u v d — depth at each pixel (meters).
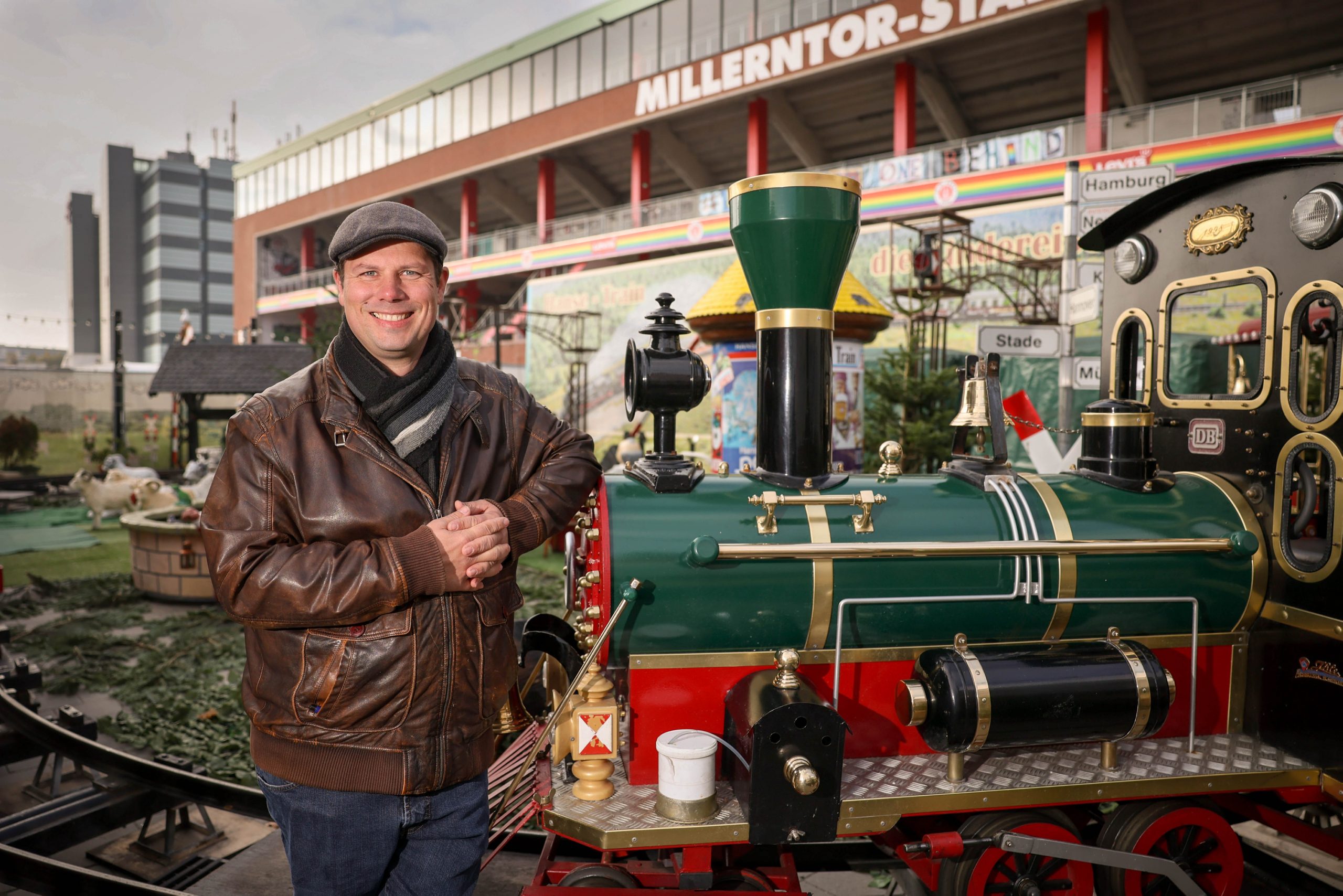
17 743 4.39
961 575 2.75
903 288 14.18
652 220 27.25
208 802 3.94
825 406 2.89
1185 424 3.28
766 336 2.91
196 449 20.89
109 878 3.05
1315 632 2.71
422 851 1.96
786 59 25.02
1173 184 3.17
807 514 2.73
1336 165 2.67
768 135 28.97
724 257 20.41
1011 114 26.45
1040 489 2.93
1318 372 6.27
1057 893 2.74
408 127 38.41
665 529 2.64
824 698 2.75
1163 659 2.94
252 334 33.75
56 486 22.36
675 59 28.53
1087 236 3.64
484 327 33.50
